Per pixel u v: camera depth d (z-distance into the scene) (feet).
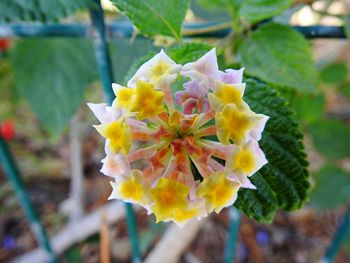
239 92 0.15
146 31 0.20
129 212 0.35
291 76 0.23
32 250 0.58
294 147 0.20
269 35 0.23
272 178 0.20
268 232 0.60
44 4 0.22
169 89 0.16
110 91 0.26
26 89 0.37
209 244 0.58
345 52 0.56
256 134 0.15
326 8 0.36
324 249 0.58
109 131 0.16
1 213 0.61
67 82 0.37
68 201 0.60
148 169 0.16
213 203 0.16
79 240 0.54
